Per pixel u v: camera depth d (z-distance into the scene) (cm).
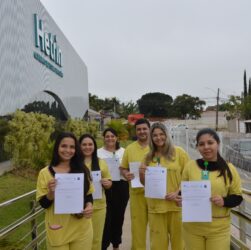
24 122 1736
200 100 9344
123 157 603
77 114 5281
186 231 422
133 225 585
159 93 7900
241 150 2417
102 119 7969
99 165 557
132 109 9325
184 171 429
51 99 3609
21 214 966
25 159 1702
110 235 672
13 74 2208
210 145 406
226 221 409
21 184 1437
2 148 2088
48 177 408
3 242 701
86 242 416
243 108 6700
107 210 654
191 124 7444
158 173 490
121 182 663
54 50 3444
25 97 2466
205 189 399
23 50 2439
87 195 418
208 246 411
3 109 2008
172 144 502
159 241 505
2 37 2025
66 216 405
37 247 577
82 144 552
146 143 585
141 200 579
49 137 1789
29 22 2623
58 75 3712
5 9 2089
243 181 1777
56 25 3594
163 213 498
